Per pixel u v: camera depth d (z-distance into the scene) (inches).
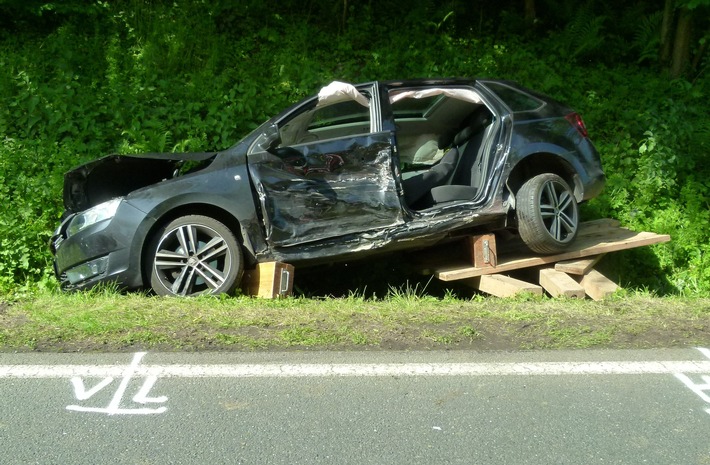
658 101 400.5
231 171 248.5
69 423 153.7
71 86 373.4
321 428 151.6
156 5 457.4
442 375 178.4
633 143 372.5
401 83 266.2
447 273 259.6
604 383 174.9
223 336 198.5
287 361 185.9
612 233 296.4
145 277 248.4
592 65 462.0
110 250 244.4
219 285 245.9
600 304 232.4
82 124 354.3
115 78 382.0
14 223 306.0
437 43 457.7
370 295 299.0
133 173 267.9
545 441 146.8
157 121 355.3
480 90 272.7
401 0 486.9
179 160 250.5
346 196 250.8
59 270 256.2
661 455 141.8
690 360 188.9
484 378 177.0
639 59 457.7
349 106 261.6
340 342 198.1
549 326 209.3
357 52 444.8
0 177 323.9
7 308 226.7
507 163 262.1
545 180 265.6
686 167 363.9
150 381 173.8
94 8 443.8
